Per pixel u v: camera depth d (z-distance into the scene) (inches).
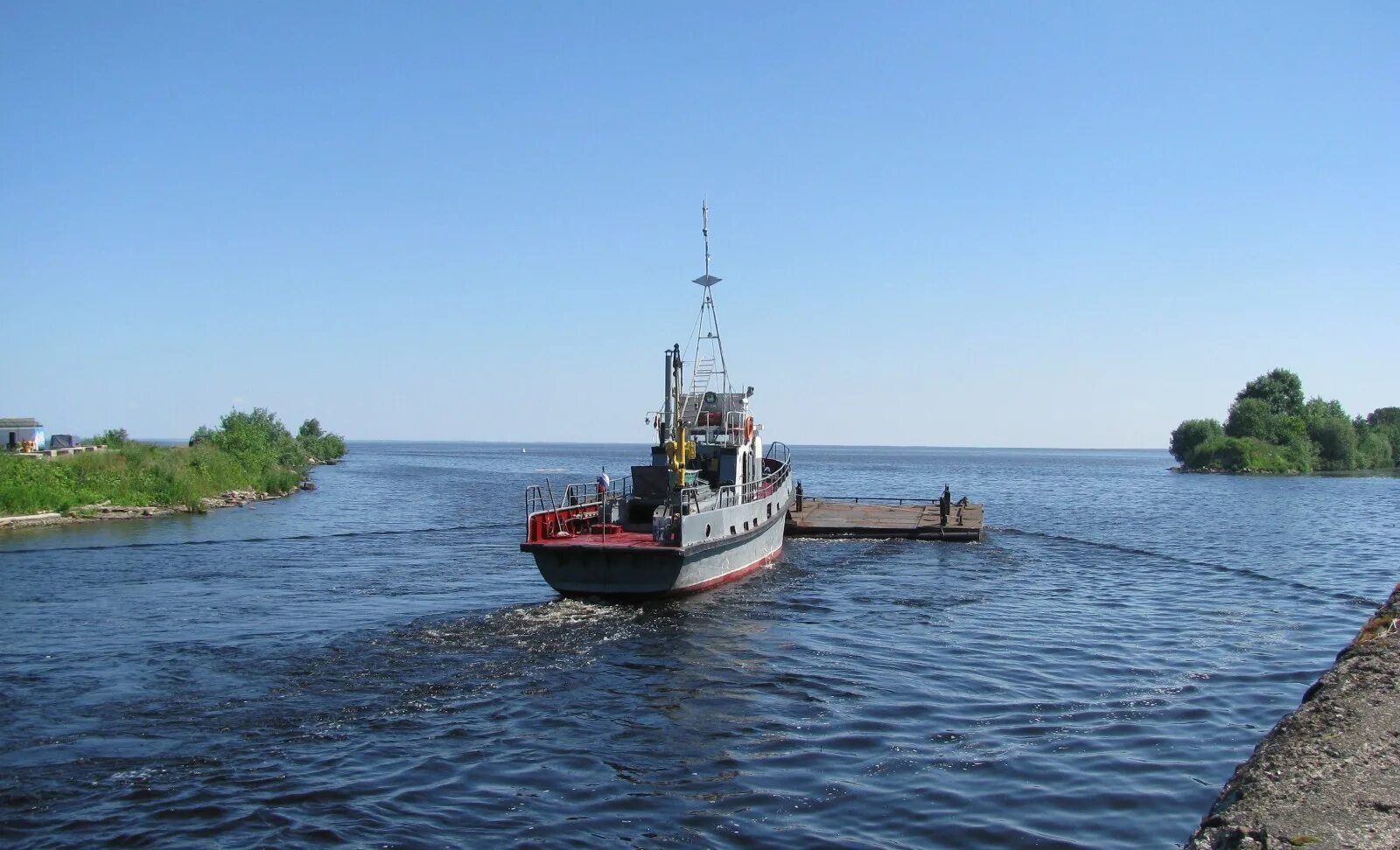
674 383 1259.8
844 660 826.2
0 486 2060.8
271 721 639.1
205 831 471.5
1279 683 759.7
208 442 3240.7
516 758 577.6
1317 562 1578.5
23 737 603.2
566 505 1192.8
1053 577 1362.0
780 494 1472.7
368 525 2132.1
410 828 478.3
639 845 462.3
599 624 949.8
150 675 752.3
